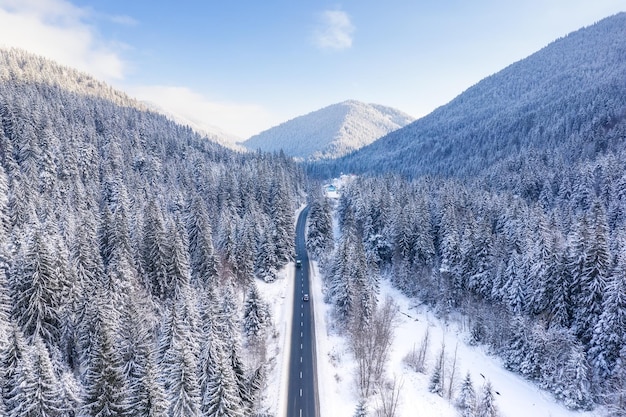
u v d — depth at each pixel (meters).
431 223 95.12
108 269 56.59
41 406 29.94
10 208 70.44
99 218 79.19
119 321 44.97
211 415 30.84
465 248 74.19
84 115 144.50
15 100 110.31
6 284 47.06
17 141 100.19
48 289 46.00
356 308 63.22
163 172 127.38
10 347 35.53
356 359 55.81
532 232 72.38
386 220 96.81
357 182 134.75
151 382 28.89
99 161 111.69
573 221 79.31
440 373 49.97
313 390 48.97
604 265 50.38
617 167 100.50
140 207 88.50
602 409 44.00
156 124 184.38
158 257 62.12
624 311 45.72
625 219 78.19
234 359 38.78
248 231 82.75
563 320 53.38
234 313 52.00
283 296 77.75
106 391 29.38
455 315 72.62
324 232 101.81
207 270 68.31
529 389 50.41
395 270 87.00
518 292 60.03
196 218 79.19
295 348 58.84
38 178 89.94
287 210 100.75
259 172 133.62
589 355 48.12
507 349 56.78
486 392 43.75
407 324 69.56
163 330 42.59
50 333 45.84
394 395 47.91
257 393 41.72
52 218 69.56
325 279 83.88
